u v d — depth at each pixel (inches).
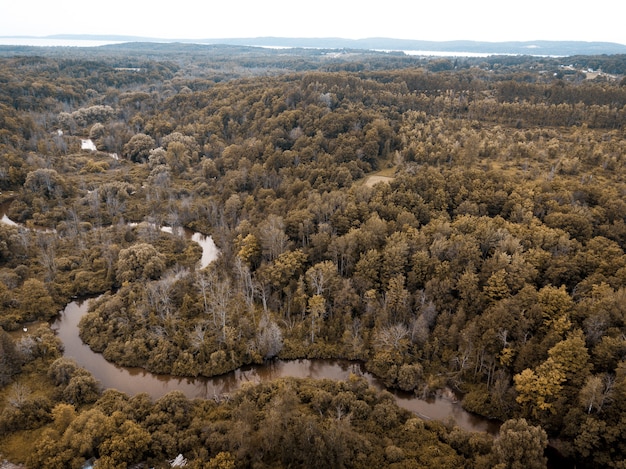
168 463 2650.1
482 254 4256.9
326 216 5059.1
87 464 2615.7
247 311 4284.0
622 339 3088.1
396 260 4180.6
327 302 4249.5
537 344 3272.6
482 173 5442.9
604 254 3956.7
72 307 4594.0
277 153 6973.4
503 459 2516.0
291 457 2659.9
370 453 2778.1
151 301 4212.6
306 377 3686.0
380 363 3688.5
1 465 2674.7
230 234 5472.4
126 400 3181.6
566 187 5162.4
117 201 6535.4
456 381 3496.6
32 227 5984.3
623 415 2679.6
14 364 3452.3
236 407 3090.6
